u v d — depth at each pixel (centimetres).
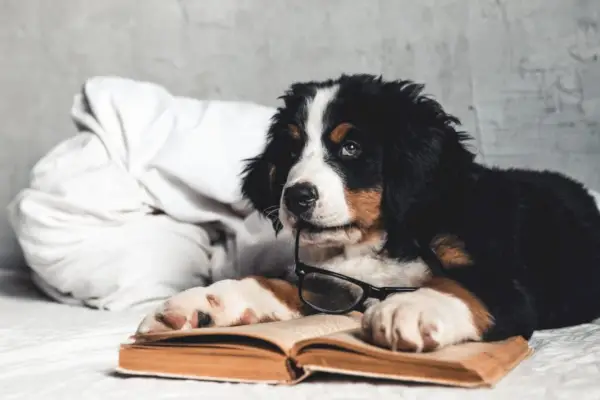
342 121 179
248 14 372
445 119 187
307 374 130
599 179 360
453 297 148
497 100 366
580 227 217
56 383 140
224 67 374
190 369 136
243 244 263
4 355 166
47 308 252
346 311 176
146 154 276
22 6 374
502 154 366
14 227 275
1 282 321
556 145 363
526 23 362
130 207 265
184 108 293
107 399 127
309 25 371
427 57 369
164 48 373
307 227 175
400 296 143
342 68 372
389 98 182
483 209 180
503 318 151
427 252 175
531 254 195
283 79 373
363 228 177
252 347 132
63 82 374
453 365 123
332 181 172
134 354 139
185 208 269
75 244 257
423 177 176
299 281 176
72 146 286
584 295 212
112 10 372
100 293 252
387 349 131
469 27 366
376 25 371
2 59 374
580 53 359
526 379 133
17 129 374
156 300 251
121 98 288
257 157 214
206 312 157
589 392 124
